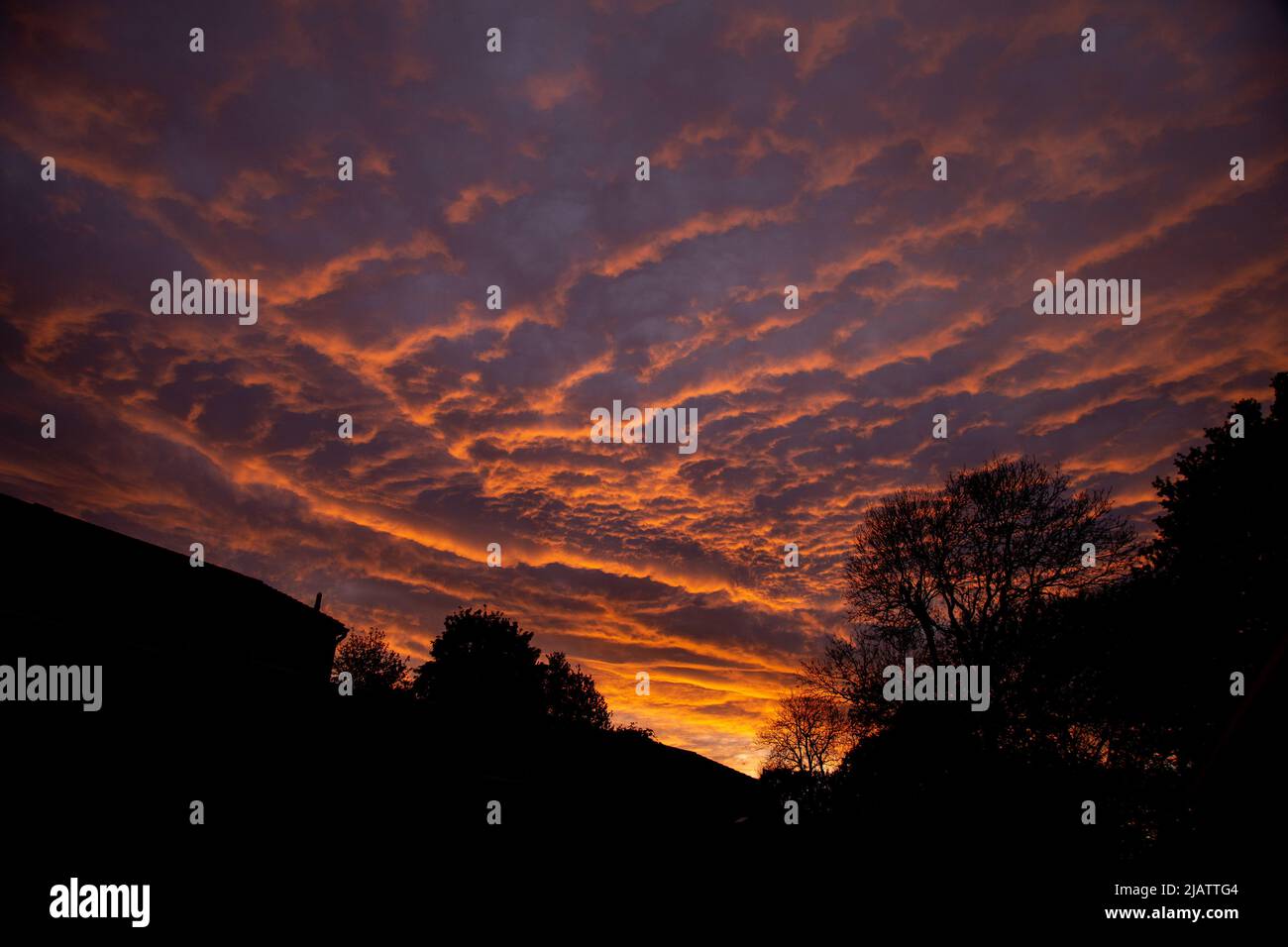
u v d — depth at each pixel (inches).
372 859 587.2
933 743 879.7
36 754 517.7
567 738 1103.0
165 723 593.6
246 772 602.9
